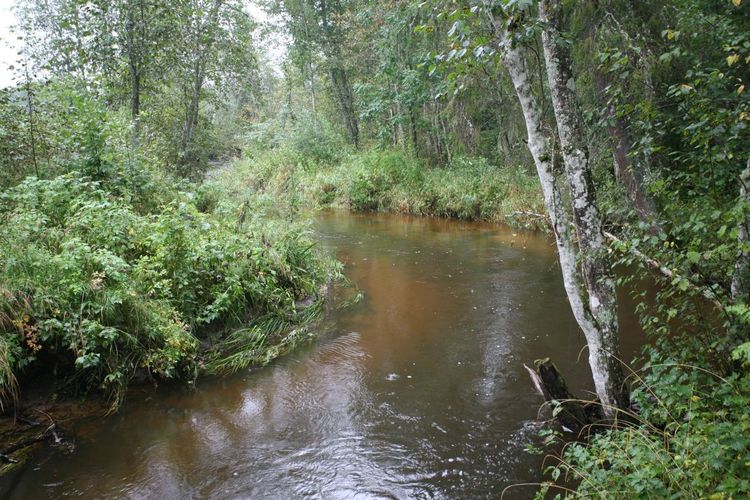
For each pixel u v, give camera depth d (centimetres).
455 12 390
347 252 1237
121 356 556
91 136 841
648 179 573
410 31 1797
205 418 513
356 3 2536
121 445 465
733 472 274
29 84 824
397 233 1484
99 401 530
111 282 584
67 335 499
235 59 1525
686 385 369
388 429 489
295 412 524
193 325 658
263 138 2741
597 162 934
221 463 441
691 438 307
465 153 1916
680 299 455
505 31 391
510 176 1669
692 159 471
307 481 417
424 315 795
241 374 607
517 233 1426
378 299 876
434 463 436
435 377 593
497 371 600
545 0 413
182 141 1419
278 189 1911
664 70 700
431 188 1820
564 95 416
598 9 783
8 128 799
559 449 444
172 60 1208
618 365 427
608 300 424
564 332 710
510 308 812
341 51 2616
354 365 629
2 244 546
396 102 2052
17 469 427
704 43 649
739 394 331
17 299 501
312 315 780
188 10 1185
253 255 776
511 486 404
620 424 418
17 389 494
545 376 464
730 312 378
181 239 689
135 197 849
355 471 429
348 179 2069
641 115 493
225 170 2327
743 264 382
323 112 3012
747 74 631
